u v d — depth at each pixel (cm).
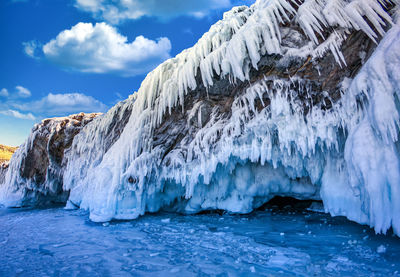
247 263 358
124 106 865
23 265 382
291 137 519
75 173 997
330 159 528
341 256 354
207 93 614
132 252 427
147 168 677
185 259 386
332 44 446
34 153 1118
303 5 464
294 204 790
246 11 644
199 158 642
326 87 489
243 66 518
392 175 337
